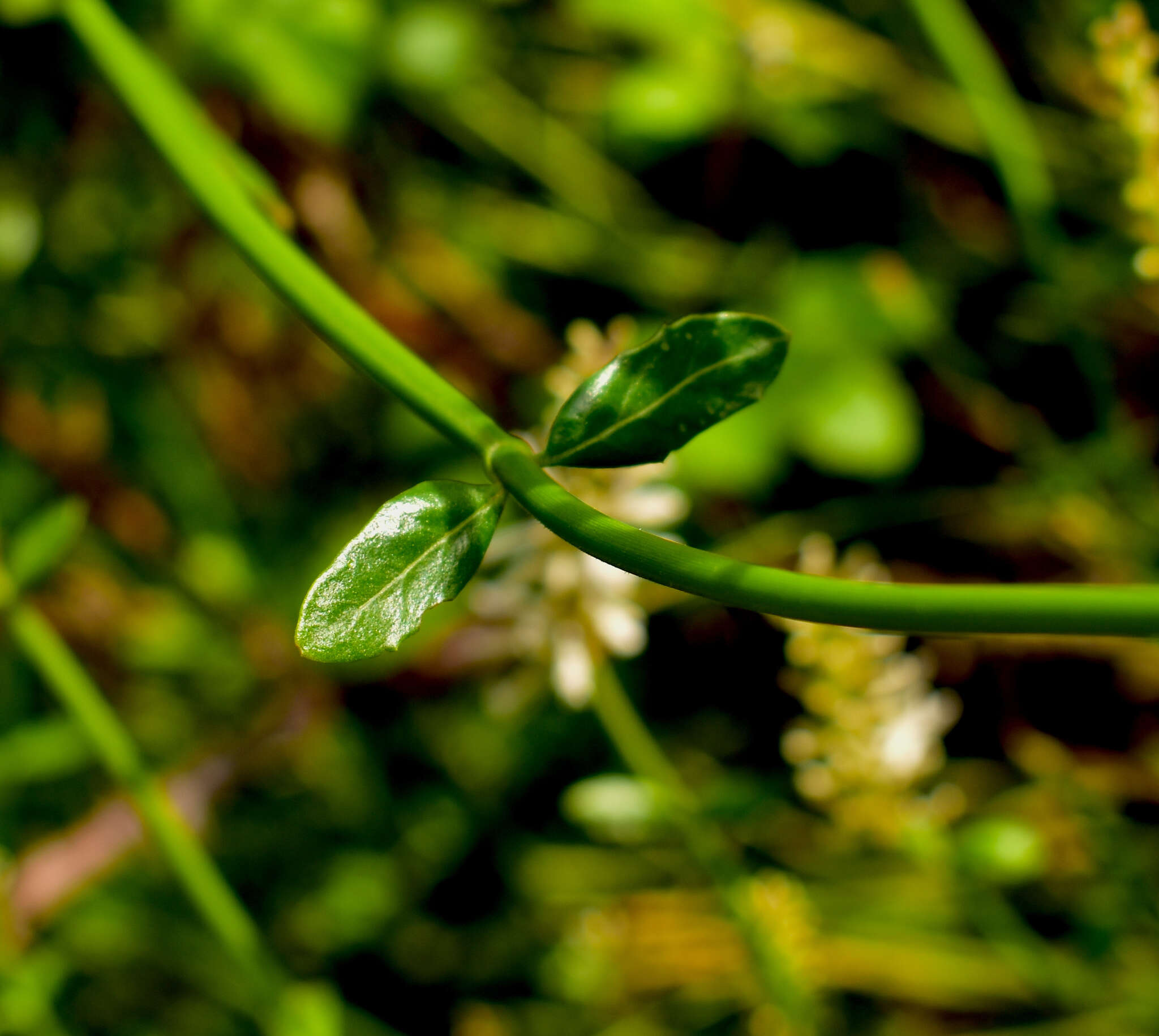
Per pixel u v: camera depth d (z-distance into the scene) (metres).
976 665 0.64
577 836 0.67
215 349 0.72
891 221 0.69
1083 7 0.62
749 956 0.50
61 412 0.72
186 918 0.68
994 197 0.68
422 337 0.68
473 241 0.70
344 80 0.64
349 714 0.70
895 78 0.67
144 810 0.46
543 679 0.60
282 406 0.72
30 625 0.44
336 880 0.70
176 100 0.34
